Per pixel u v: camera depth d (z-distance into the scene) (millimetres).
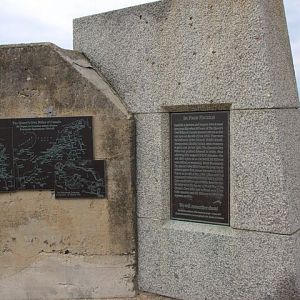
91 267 4773
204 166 4402
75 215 4762
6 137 4762
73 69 4660
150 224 4695
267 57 3951
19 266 4863
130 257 4746
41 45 4703
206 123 4363
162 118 4570
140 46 4668
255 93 4020
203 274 4402
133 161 4691
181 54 4414
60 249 4809
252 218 4102
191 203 4508
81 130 4676
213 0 4203
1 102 4762
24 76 4727
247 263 4148
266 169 4012
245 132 4094
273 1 4133
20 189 4789
